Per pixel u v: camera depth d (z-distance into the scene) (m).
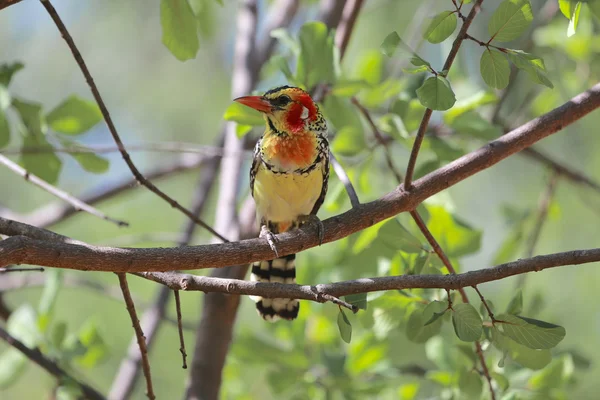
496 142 7.75
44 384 15.66
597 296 15.02
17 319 10.46
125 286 6.75
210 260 6.83
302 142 8.96
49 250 6.30
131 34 17.48
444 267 8.03
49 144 9.37
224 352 10.29
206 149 11.03
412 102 9.77
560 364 9.31
